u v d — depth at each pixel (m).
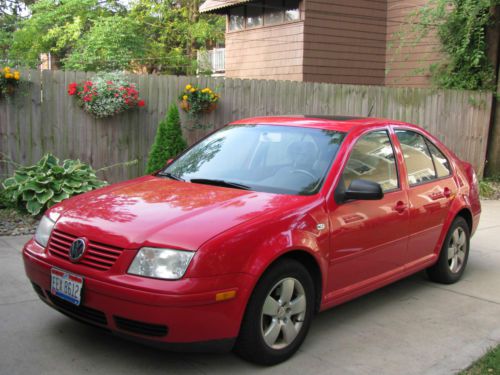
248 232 3.44
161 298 3.15
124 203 3.87
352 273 4.26
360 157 4.51
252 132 4.91
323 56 17.03
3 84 7.71
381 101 11.38
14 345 3.84
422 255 5.21
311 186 4.11
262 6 18.50
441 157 5.73
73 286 3.45
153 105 8.88
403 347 4.11
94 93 8.13
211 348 3.34
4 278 5.17
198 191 4.10
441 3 13.29
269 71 18.28
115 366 3.60
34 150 8.12
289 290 3.70
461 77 13.93
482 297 5.34
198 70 22.84
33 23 20.42
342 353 3.96
